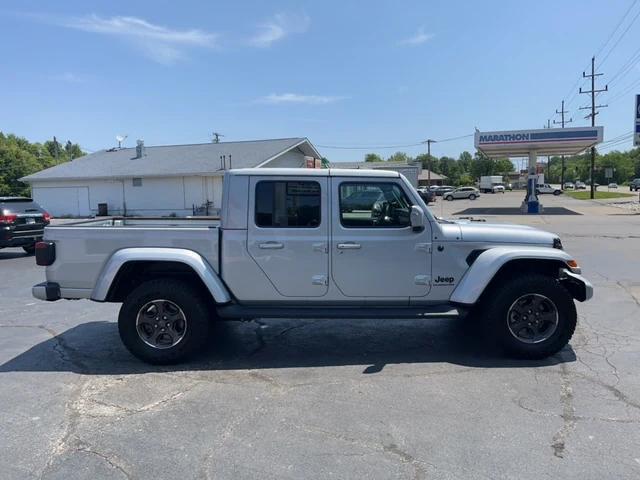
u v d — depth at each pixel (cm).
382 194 513
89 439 359
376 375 476
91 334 630
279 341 588
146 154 3753
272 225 510
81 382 469
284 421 382
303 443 348
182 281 521
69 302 817
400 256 510
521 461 322
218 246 511
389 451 336
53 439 360
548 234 532
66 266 521
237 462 326
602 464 317
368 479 304
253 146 3569
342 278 512
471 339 586
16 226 1348
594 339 575
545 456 328
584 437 351
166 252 505
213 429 371
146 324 512
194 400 424
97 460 331
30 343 594
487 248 515
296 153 3688
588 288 514
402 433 361
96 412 404
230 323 666
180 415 396
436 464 320
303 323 664
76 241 517
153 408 410
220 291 502
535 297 506
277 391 441
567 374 470
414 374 477
